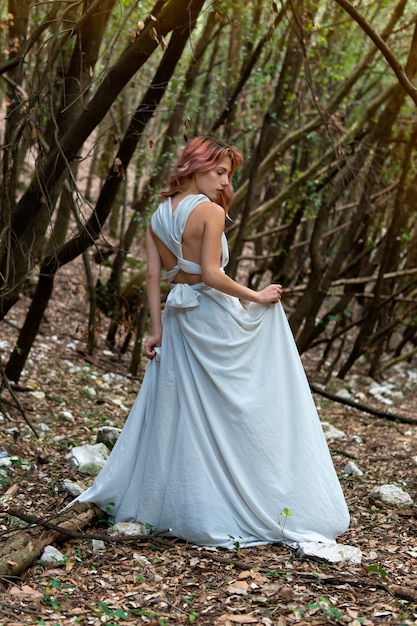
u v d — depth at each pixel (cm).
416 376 879
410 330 911
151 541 309
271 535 313
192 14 379
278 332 328
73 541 308
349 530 348
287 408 324
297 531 316
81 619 244
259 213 802
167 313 330
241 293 312
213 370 315
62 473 391
